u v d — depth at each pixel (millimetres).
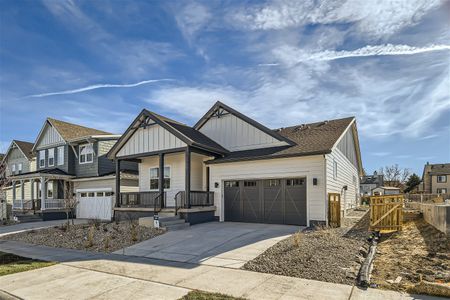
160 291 6074
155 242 11102
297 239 9398
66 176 24625
